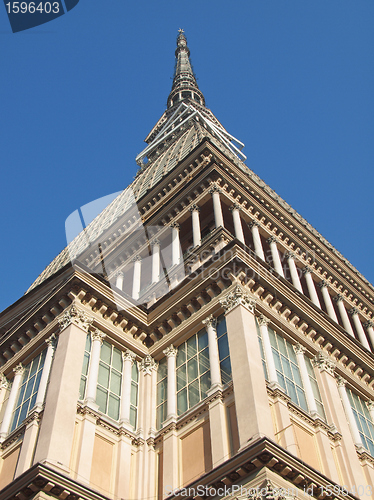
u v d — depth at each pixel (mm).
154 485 22922
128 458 23547
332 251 44031
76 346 25266
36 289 30281
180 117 82875
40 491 19344
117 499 21828
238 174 42562
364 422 28953
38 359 27375
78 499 20016
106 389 25516
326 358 28500
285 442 21359
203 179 38938
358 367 30828
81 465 21500
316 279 41531
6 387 28203
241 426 20734
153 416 25625
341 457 23828
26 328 28828
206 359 25344
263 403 21359
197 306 27844
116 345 27812
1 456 23859
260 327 25906
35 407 23844
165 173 48969
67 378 23688
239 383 22250
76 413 23078
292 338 27688
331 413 25828
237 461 19109
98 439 23250
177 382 26125
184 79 107875
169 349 27594
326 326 29672
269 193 44406
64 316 26750
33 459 21688
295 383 25453
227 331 24828
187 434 23469
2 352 29594
